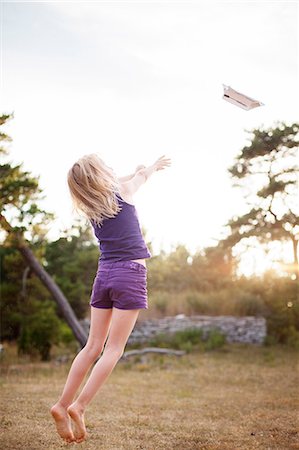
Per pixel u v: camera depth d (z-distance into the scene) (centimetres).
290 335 1459
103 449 405
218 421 522
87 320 1656
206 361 1202
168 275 2136
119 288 345
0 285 1477
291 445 420
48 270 1881
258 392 746
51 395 654
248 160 1394
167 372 1021
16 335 1488
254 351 1372
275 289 1481
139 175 384
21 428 457
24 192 1089
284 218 1388
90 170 363
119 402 630
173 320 1650
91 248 1909
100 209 356
